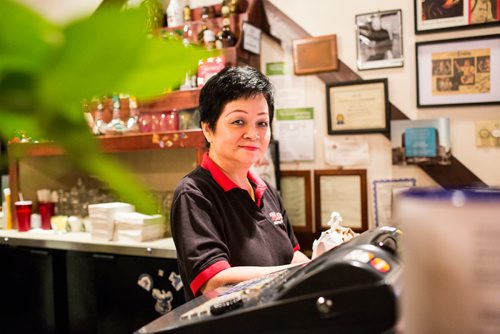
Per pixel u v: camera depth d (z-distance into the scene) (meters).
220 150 1.52
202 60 0.28
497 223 0.36
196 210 1.38
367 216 2.83
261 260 1.48
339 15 2.86
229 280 1.21
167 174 3.16
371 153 2.82
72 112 0.26
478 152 2.60
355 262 0.59
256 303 0.65
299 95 2.97
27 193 3.38
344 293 0.58
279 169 3.00
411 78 2.71
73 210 3.17
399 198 0.41
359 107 2.81
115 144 2.79
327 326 0.59
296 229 2.99
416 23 2.67
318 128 2.94
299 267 0.86
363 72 2.82
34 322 2.98
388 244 0.70
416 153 2.70
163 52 0.26
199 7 3.16
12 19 0.24
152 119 2.77
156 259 2.54
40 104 0.26
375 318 0.57
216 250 1.31
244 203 1.52
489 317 0.37
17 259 3.03
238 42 2.75
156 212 0.29
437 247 0.38
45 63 0.25
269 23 3.02
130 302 2.62
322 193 2.93
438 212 0.38
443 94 2.64
